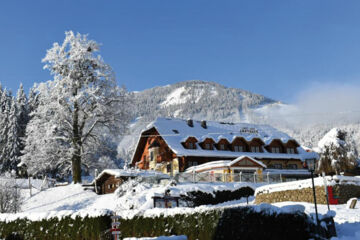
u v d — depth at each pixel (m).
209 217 17.00
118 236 18.97
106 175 43.22
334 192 28.02
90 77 50.25
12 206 35.47
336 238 13.95
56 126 48.72
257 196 34.50
